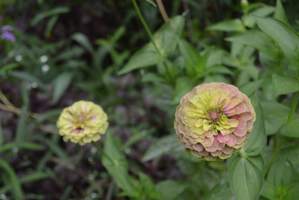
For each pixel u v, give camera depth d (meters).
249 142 0.46
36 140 0.77
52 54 0.92
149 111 0.77
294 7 0.65
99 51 0.89
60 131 0.52
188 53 0.56
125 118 0.78
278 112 0.50
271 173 0.50
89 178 0.72
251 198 0.44
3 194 0.70
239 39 0.53
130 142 0.67
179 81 0.56
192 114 0.43
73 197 0.73
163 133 0.77
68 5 0.92
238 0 0.75
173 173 0.67
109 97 0.87
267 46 0.52
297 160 0.50
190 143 0.43
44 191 0.73
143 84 0.87
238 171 0.45
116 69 0.92
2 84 0.77
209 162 0.64
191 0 0.75
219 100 0.43
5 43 0.78
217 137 0.43
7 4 0.95
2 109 0.77
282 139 0.49
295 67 0.45
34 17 0.90
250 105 0.43
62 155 0.72
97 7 0.92
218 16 0.74
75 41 0.96
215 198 0.49
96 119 0.52
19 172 0.75
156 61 0.56
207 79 0.54
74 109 0.52
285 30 0.44
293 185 0.48
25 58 0.85
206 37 0.85
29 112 0.74
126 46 1.00
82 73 0.94
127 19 0.92
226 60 0.63
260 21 0.44
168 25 0.56
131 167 0.70
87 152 0.73
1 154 0.73
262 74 0.55
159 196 0.58
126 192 0.57
